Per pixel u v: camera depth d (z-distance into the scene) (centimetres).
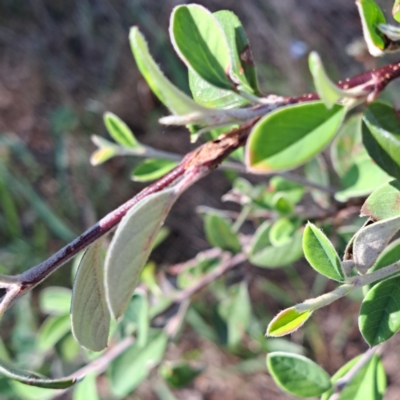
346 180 23
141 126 62
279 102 12
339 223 27
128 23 65
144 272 32
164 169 26
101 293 12
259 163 9
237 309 35
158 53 60
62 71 65
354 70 57
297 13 59
